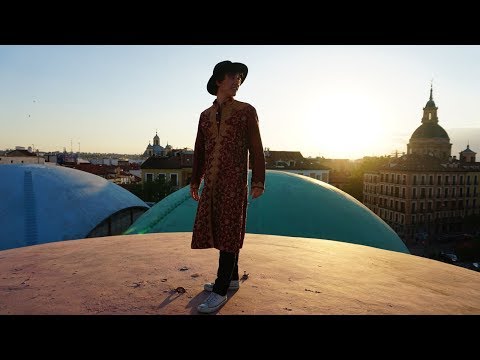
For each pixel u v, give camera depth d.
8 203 15.47
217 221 2.50
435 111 89.88
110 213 17.77
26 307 2.40
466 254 45.38
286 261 3.83
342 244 5.26
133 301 2.51
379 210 62.34
